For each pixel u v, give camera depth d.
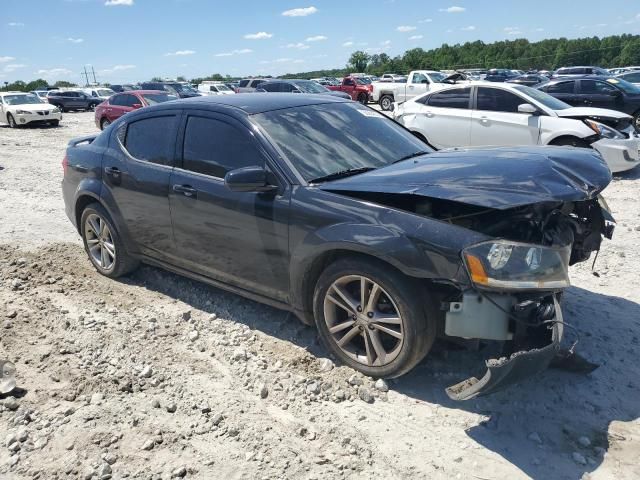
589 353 3.78
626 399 3.29
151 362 3.79
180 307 4.65
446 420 3.13
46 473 2.77
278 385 3.47
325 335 3.64
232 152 4.00
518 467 2.77
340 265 3.39
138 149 4.72
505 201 2.91
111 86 47.09
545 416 3.14
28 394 3.43
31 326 4.31
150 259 4.82
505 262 2.94
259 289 3.99
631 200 8.10
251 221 3.80
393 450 2.90
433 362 3.66
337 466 2.79
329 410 3.24
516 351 3.02
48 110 24.52
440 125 10.85
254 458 2.85
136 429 3.09
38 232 6.94
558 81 14.61
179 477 2.73
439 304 3.24
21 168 12.65
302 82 23.41
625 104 13.59
